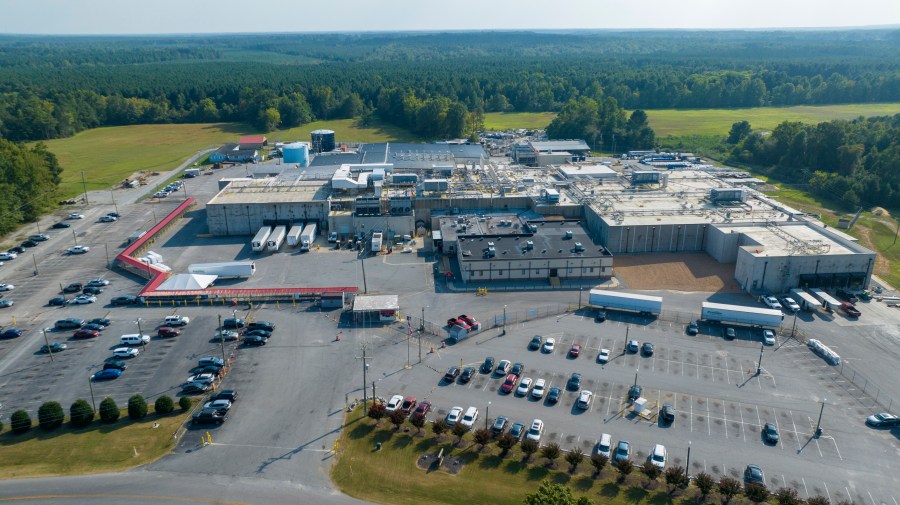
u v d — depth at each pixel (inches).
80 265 6225.4
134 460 3353.8
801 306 5059.1
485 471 3243.1
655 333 4650.6
